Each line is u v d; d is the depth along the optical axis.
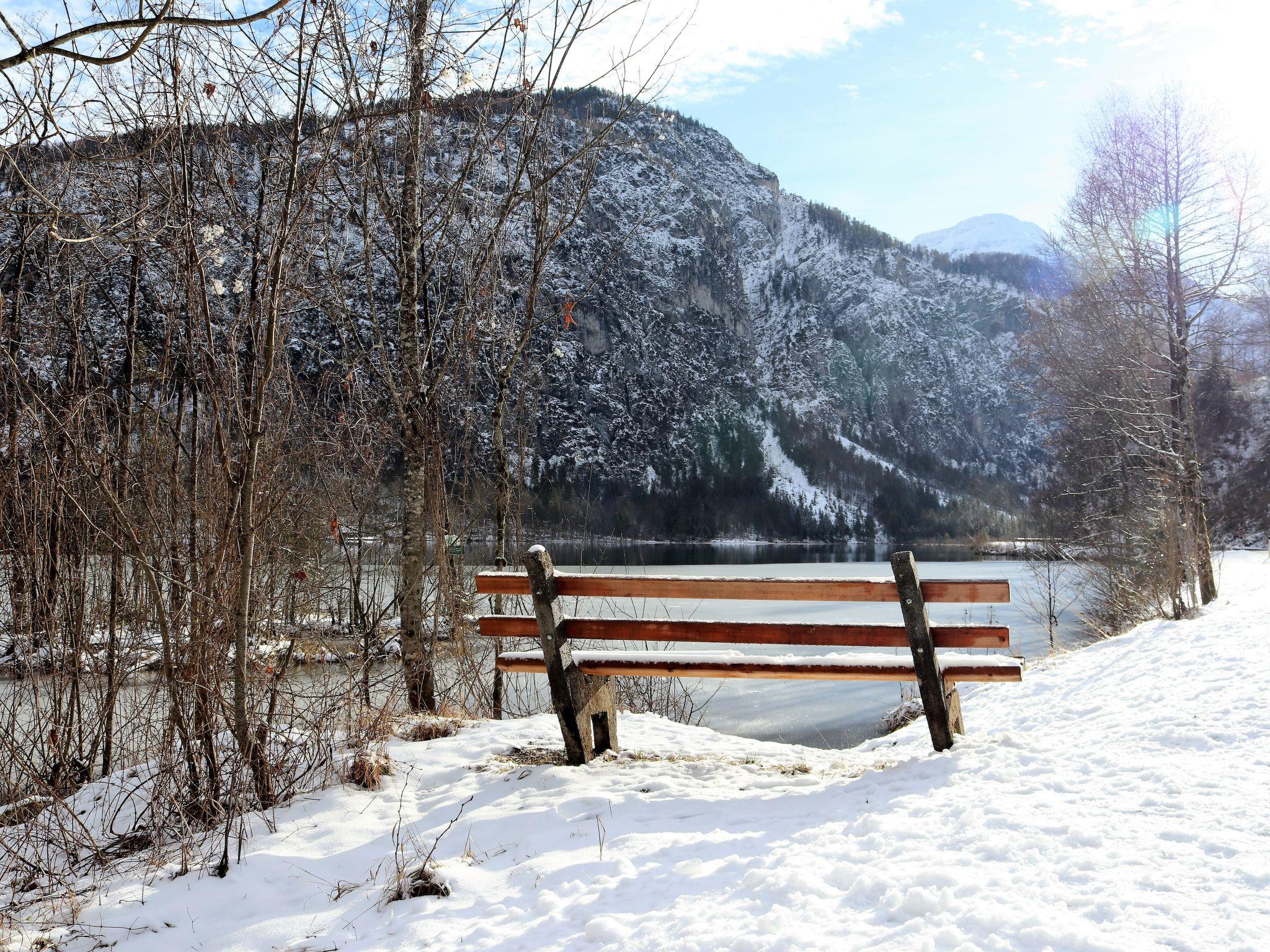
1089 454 22.09
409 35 6.05
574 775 4.29
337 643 6.91
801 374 183.75
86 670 5.52
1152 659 7.64
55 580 5.20
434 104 6.46
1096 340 20.39
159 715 5.31
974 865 2.69
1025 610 23.55
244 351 5.18
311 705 4.96
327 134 4.81
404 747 5.10
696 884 2.94
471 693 7.53
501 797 4.11
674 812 3.70
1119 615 16.72
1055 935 2.19
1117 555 17.09
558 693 4.42
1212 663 6.48
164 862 3.82
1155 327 16.36
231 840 3.90
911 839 2.98
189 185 4.69
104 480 4.89
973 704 8.36
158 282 5.26
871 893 2.61
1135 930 2.18
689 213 184.62
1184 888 2.37
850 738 10.95
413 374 6.71
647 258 164.50
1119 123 16.30
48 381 5.04
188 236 4.64
